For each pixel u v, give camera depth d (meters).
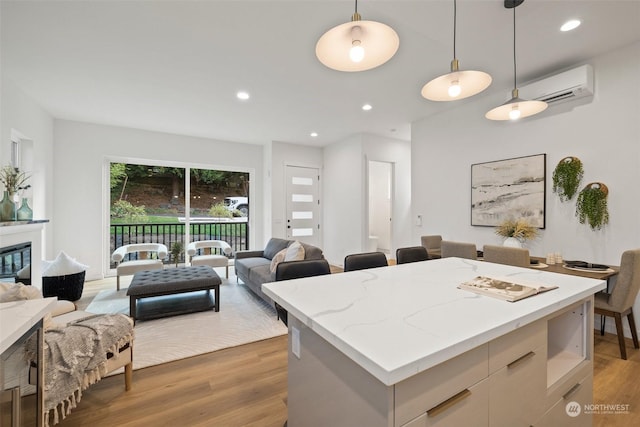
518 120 3.35
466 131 3.92
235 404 1.73
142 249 4.68
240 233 6.27
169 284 3.01
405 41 2.47
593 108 2.76
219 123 4.75
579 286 1.31
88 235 4.64
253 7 2.05
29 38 2.39
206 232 5.88
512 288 1.22
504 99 3.48
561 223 2.99
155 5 2.02
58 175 4.40
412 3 2.02
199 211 5.81
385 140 5.67
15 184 2.71
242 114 4.30
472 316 0.95
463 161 3.96
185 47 2.55
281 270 1.72
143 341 2.53
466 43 2.52
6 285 1.41
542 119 3.14
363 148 5.36
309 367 1.05
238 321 2.99
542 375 1.09
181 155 5.43
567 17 2.17
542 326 1.09
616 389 1.84
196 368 2.12
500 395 0.93
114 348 1.71
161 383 1.94
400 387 0.70
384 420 0.69
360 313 0.99
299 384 1.12
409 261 2.56
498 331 0.87
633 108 2.52
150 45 2.51
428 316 0.96
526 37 2.44
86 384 1.52
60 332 1.49
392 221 5.87
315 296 1.19
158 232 5.43
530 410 1.04
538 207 3.16
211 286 3.21
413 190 4.69
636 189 2.50
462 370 0.82
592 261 2.77
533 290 1.19
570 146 2.92
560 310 1.18
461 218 3.99
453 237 4.09
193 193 5.76
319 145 6.36
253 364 2.19
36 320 1.11
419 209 4.58
